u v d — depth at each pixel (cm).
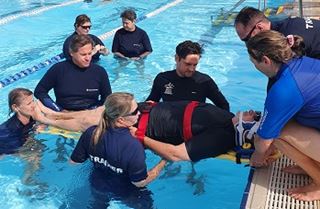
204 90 468
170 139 389
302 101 302
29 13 1082
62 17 1052
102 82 525
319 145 318
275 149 381
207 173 439
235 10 1052
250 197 342
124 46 748
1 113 573
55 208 386
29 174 430
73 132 464
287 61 306
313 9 936
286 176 366
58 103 524
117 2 1195
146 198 397
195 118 382
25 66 741
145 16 1040
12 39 884
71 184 408
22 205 391
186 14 1047
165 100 471
